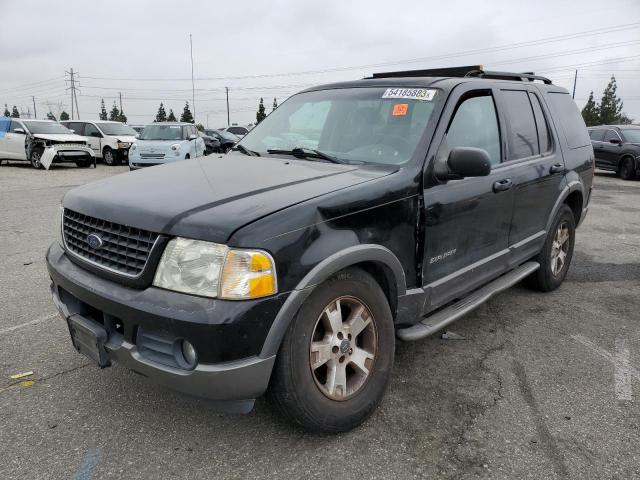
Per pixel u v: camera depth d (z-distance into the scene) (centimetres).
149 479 235
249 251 219
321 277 238
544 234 455
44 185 1316
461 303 354
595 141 1695
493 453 256
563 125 495
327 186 266
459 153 296
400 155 313
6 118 1883
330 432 262
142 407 292
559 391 317
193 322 215
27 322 409
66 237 291
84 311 269
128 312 232
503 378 333
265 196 248
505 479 238
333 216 249
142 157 1631
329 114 369
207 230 222
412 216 295
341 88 394
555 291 510
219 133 2605
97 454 252
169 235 229
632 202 1132
